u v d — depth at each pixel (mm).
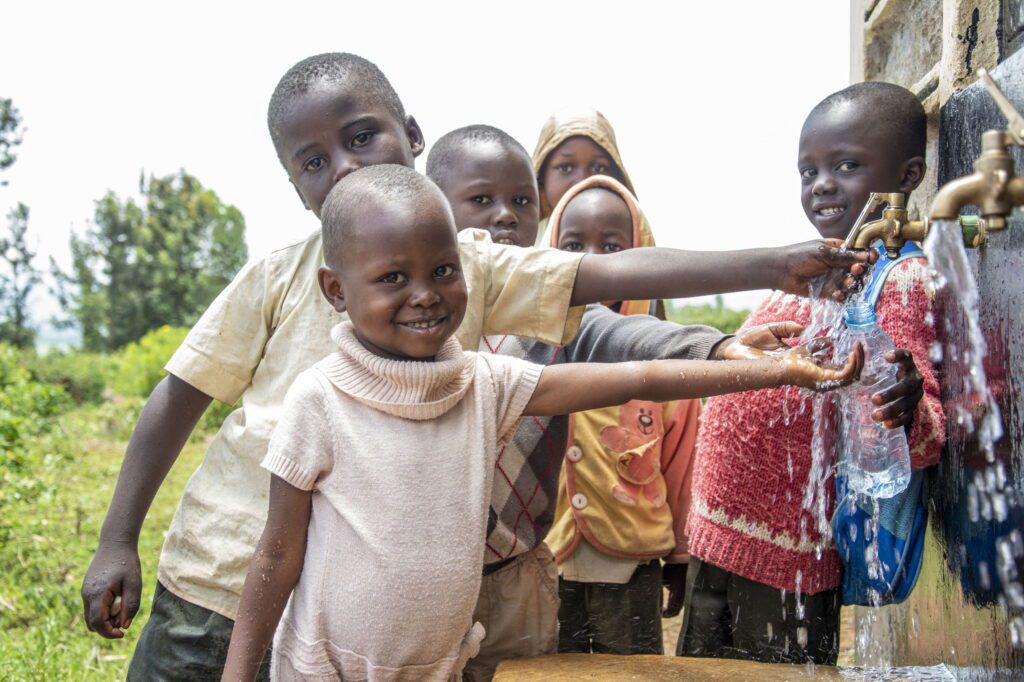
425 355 1848
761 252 2023
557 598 2553
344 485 1828
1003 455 1915
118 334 35594
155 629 2285
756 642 2461
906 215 1857
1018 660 1858
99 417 13867
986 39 2422
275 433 1868
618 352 2352
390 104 2383
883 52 3480
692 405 3131
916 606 2611
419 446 1836
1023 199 1411
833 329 2137
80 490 7816
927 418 2160
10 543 5723
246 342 2295
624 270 2180
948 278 1531
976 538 2072
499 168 3109
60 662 3900
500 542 2396
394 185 1834
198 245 38031
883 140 2387
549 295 2240
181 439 2320
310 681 1847
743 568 2428
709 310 12148
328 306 2240
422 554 1808
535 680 2164
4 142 33375
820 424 2320
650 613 2996
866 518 2316
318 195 2346
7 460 6770
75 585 5047
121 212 37469
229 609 2209
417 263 1790
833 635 2500
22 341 32906
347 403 1857
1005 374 1898
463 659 1971
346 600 1816
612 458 2930
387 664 1835
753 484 2406
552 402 1962
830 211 2445
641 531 2922
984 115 2131
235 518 2205
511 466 2438
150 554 5742
